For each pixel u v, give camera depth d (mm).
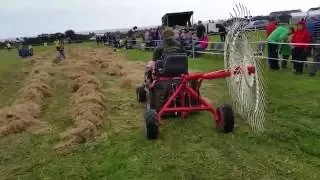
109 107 10453
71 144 7590
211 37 33188
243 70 7254
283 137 7105
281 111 8758
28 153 7414
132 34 41031
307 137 7039
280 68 14820
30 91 12164
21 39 80875
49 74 18422
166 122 8430
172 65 7918
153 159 6539
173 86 7977
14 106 10672
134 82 14039
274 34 14398
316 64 13000
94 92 11648
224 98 10625
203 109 7793
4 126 8875
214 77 7719
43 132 8625
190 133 7664
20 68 26281
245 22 7168
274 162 6062
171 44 8445
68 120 9523
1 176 6469
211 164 6152
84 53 33594
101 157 6844
